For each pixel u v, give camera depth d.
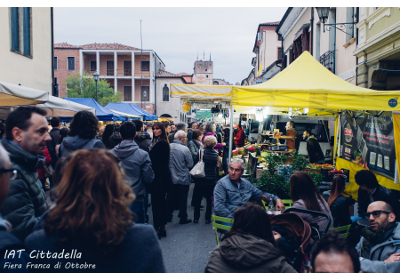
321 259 1.67
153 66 43.69
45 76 13.93
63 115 8.30
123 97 44.72
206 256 4.50
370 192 4.13
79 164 1.32
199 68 100.75
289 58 19.78
